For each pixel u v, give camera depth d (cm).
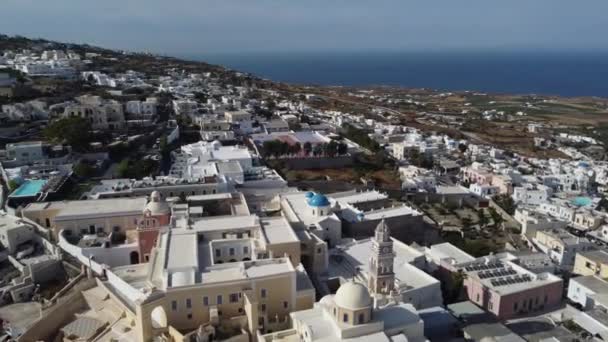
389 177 17412
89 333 6831
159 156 14712
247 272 6988
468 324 7481
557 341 7238
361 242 9800
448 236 12488
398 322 6019
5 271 8481
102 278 7975
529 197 16388
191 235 8081
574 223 14538
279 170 16062
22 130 15888
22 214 9494
